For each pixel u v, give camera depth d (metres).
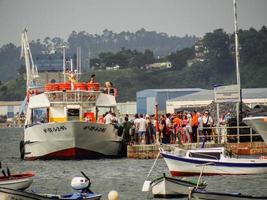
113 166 135.88
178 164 112.25
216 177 112.31
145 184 97.06
